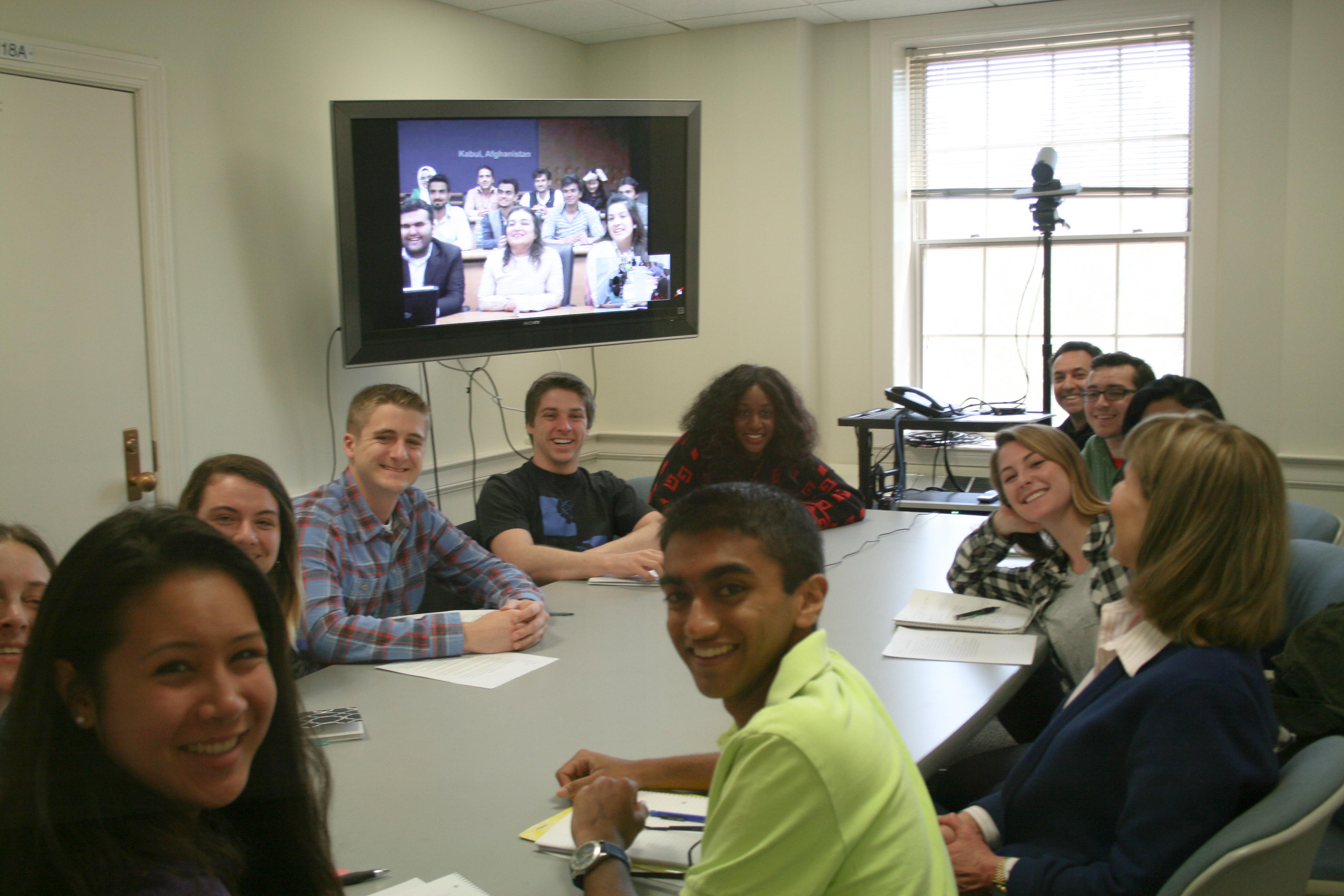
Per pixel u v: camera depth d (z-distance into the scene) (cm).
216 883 75
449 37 414
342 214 337
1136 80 430
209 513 151
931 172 466
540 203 378
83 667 72
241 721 77
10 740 72
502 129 365
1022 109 448
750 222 474
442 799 135
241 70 331
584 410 290
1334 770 116
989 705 168
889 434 469
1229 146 411
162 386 310
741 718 102
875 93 457
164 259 309
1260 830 111
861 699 98
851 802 87
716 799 94
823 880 87
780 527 97
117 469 301
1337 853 158
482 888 113
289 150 349
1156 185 432
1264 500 123
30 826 70
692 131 407
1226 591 123
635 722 162
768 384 301
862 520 320
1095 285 450
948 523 314
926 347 480
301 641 193
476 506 290
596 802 121
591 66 496
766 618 96
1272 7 399
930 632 207
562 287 388
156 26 305
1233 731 120
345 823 128
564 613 228
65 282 286
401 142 345
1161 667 127
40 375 281
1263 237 409
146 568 73
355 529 214
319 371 364
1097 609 196
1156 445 130
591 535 294
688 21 454
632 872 114
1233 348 419
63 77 281
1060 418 454
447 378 422
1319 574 208
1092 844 132
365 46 376
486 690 178
